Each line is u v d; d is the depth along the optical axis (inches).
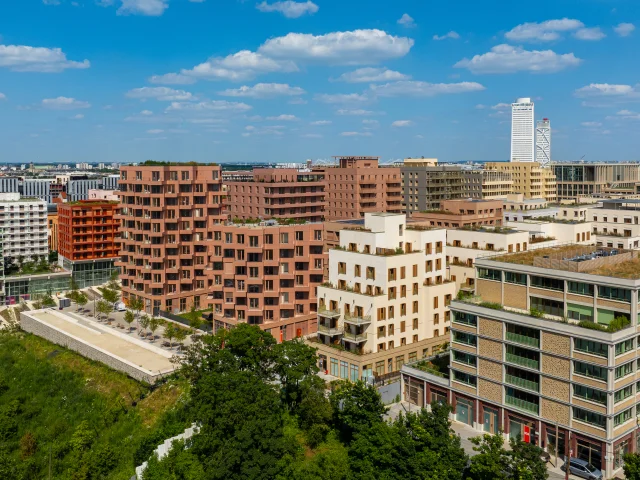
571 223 5600.4
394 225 4458.7
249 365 3629.4
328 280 4950.8
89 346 5319.9
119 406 4330.7
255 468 2861.7
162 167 6240.2
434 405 3026.6
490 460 2591.0
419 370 3791.8
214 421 3171.8
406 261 4382.4
